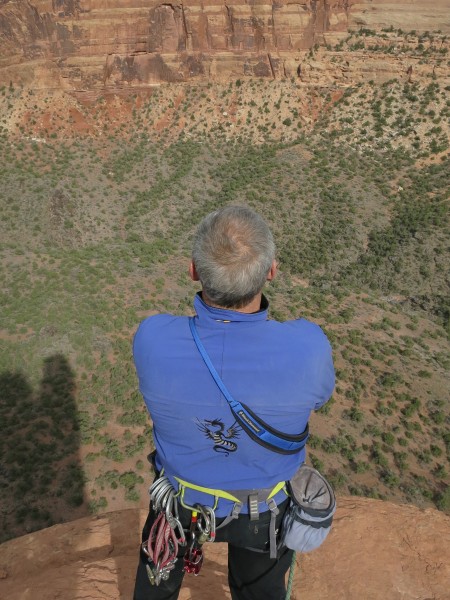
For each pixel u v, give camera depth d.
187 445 2.26
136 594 2.82
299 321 2.34
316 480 2.57
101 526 4.75
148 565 2.65
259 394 2.14
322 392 2.26
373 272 42.81
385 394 26.84
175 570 2.76
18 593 3.80
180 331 2.29
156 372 2.21
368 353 30.62
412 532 4.18
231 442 2.21
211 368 2.16
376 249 44.31
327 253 44.81
